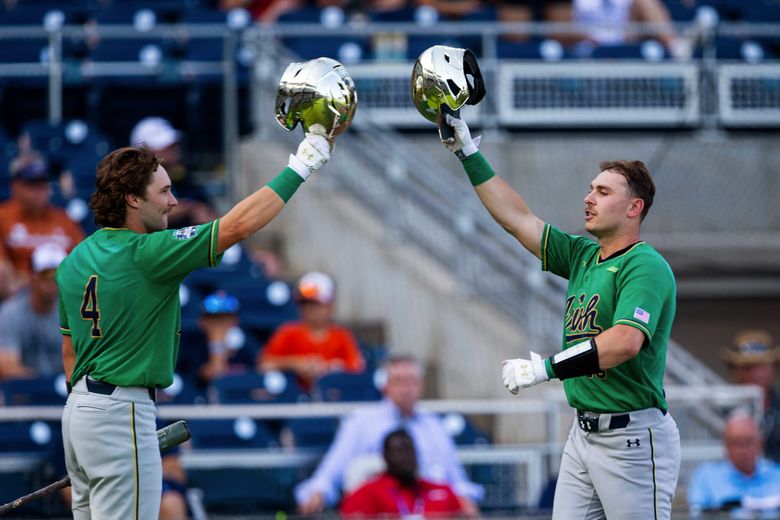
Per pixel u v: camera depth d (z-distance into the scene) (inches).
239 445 1317.7
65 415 747.4
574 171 1913.1
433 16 1984.5
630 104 1925.4
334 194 1752.0
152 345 739.4
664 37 2016.5
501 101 1905.8
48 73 1916.8
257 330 1593.3
